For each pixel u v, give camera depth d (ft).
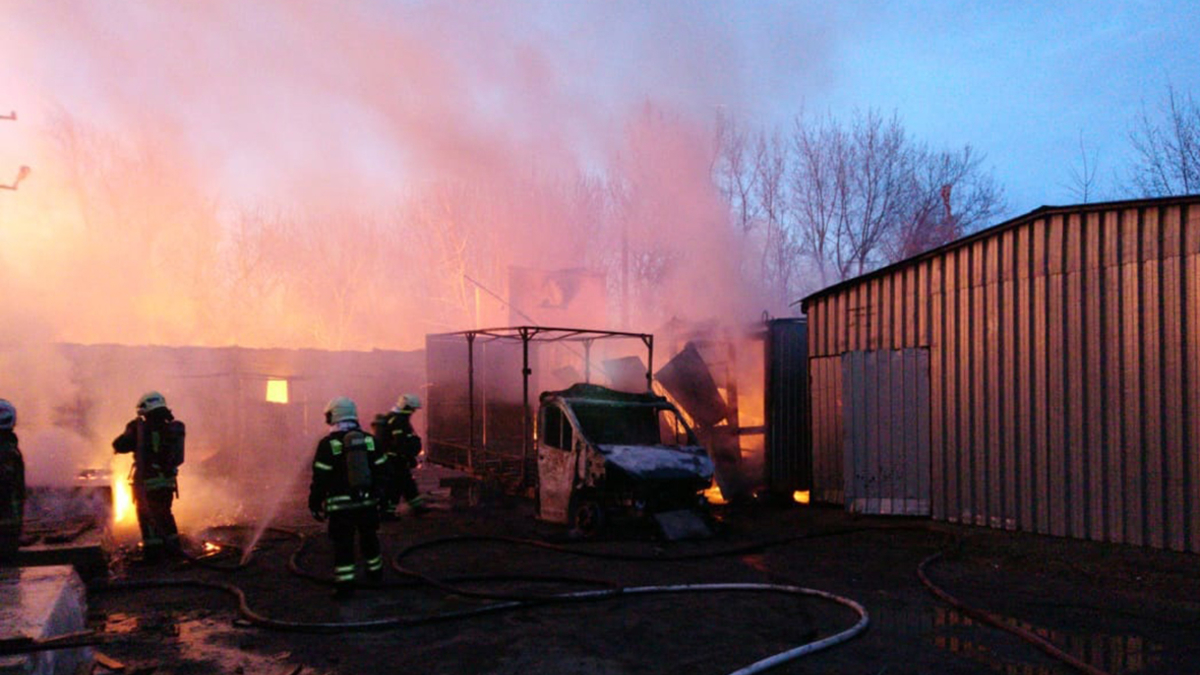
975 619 22.11
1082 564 28.22
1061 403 32.17
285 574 27.20
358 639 20.03
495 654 18.99
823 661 18.61
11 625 14.19
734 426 45.52
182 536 33.78
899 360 38.68
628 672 17.88
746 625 21.43
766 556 30.73
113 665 17.39
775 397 45.75
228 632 20.62
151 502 28.55
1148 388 29.40
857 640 20.16
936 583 26.18
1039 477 32.89
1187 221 28.53
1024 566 28.60
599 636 20.38
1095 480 30.96
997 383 34.65
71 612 16.97
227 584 25.12
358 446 24.52
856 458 39.88
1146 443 29.40
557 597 23.35
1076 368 31.76
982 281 35.47
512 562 29.27
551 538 34.04
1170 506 28.60
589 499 35.68
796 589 24.53
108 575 26.32
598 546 32.22
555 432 37.70
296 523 38.45
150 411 28.99
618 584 25.88
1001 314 34.63
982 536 33.32
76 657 16.39
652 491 34.22
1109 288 30.83
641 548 31.86
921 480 37.63
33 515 30.58
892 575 27.53
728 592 24.81
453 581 25.62
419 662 18.43
